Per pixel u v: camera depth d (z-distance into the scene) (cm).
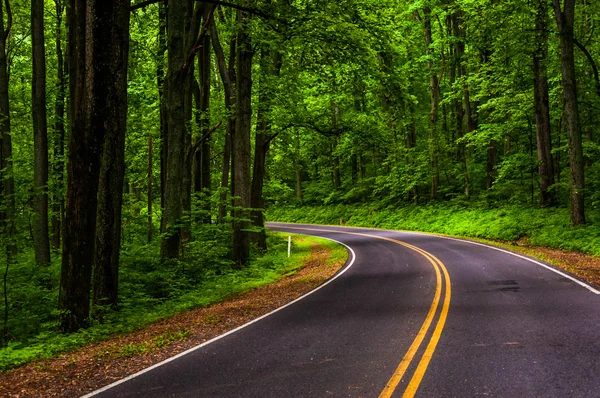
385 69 1741
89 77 909
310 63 1755
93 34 903
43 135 1659
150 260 1628
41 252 1639
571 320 767
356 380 541
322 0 1416
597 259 1537
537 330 717
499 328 741
